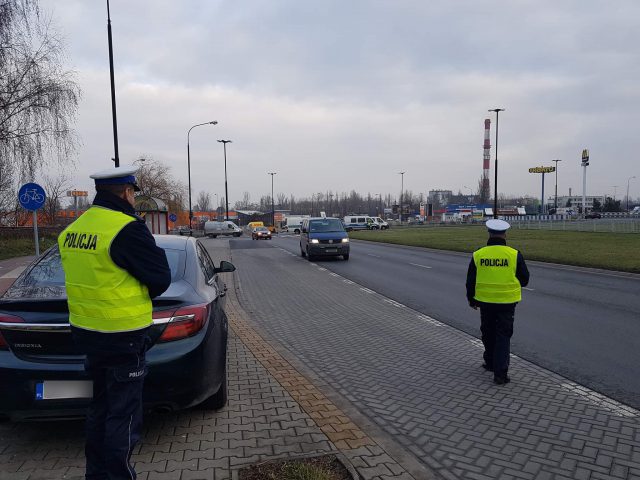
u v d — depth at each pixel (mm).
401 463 3428
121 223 2641
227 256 22500
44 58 18734
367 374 5559
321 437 3834
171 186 60219
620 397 4801
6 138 18391
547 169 93688
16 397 3361
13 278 13719
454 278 14297
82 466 3408
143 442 3750
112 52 19219
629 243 26172
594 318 8516
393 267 17422
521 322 8203
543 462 3496
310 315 9008
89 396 3389
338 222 21312
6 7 17625
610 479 3268
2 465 3418
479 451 3668
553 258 18266
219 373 4090
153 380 3490
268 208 157000
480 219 96750
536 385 5156
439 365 5906
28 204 10828
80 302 2646
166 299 3643
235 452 3576
